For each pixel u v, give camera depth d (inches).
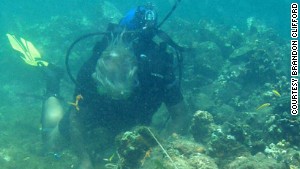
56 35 184.1
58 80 117.8
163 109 109.3
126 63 66.2
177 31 209.2
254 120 94.3
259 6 456.1
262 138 85.6
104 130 80.7
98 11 254.5
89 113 76.5
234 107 116.9
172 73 74.4
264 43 163.0
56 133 96.8
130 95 69.7
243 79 129.5
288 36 326.0
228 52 173.5
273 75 126.7
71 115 78.4
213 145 72.0
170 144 69.9
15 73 165.0
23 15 320.8
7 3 359.6
